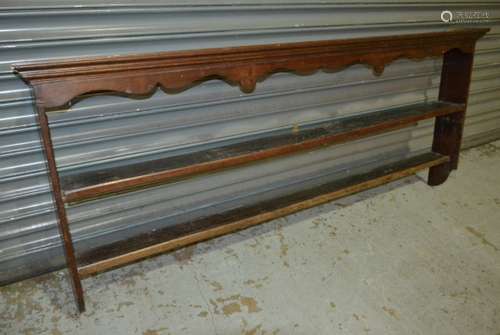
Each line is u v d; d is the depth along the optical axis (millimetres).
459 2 2625
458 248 2064
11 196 1727
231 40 1940
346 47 1842
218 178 2203
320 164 2553
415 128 2881
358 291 1769
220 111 2047
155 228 2020
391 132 2781
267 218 2008
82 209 1895
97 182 1565
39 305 1714
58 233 1890
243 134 2162
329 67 1855
